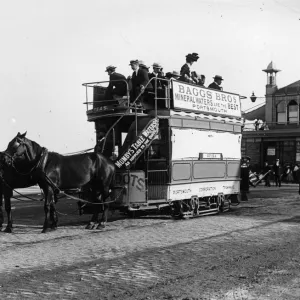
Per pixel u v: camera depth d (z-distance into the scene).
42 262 8.83
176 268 8.32
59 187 12.70
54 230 12.83
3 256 9.36
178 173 14.61
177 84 14.65
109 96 14.99
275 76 52.59
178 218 15.23
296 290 6.93
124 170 13.69
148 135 13.81
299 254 9.50
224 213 16.84
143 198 13.88
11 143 12.23
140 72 14.61
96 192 13.39
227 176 17.23
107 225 13.89
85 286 7.20
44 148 12.59
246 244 10.60
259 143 49.03
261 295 6.69
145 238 11.46
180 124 14.70
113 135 14.30
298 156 47.06
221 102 17.02
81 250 9.96
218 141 16.69
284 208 18.44
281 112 51.72
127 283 7.35
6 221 15.12
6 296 6.70
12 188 12.58
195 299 6.50
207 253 9.61
